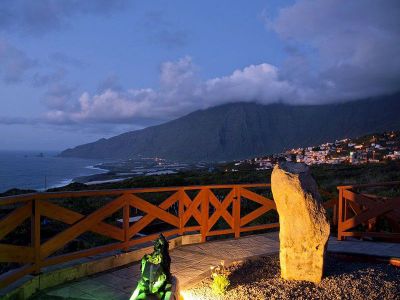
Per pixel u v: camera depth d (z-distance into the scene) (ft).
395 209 25.07
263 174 120.37
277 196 17.99
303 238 17.54
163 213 23.16
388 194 45.55
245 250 23.72
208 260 21.34
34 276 15.52
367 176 79.51
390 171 88.12
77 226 17.60
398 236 25.62
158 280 12.63
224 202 27.12
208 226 26.13
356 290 16.51
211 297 15.83
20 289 14.49
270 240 26.73
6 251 14.25
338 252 22.29
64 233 16.98
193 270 19.52
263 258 21.72
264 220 37.70
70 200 53.26
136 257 20.77
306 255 17.57
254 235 28.27
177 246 24.32
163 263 12.96
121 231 20.25
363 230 29.19
